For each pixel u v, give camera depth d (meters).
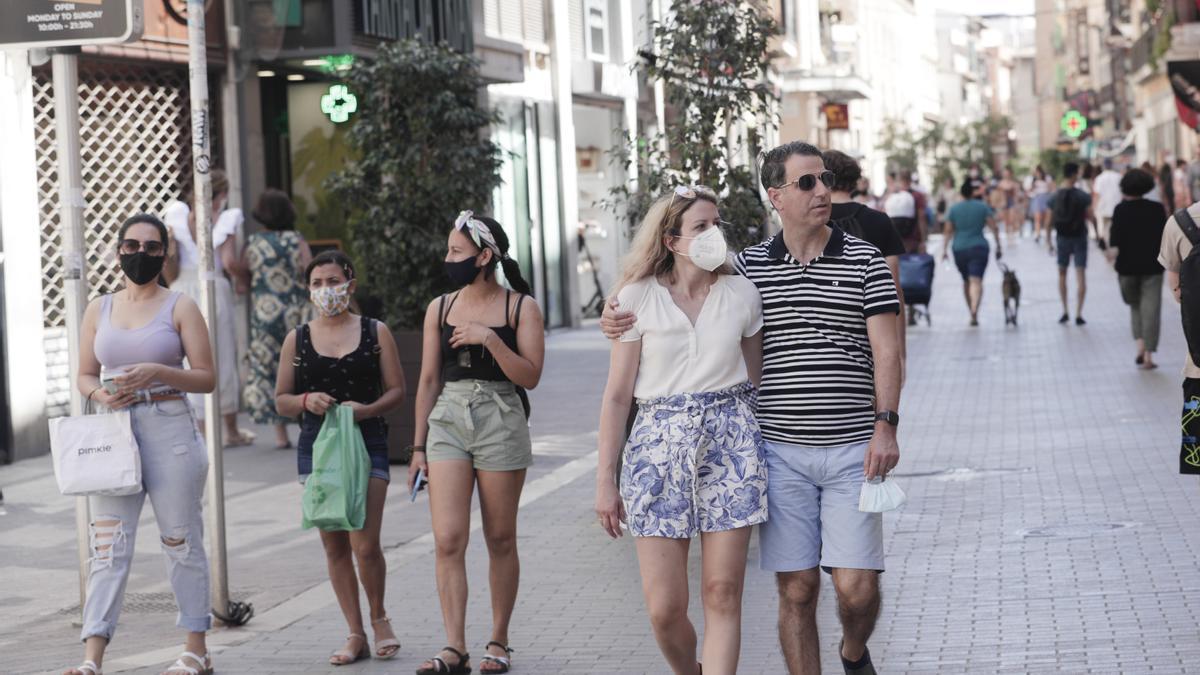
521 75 41.66
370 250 23.98
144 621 15.52
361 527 13.28
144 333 12.98
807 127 80.25
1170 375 30.39
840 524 10.22
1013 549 16.53
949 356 35.84
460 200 23.81
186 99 29.97
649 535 10.20
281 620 15.20
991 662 12.49
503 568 13.20
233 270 26.39
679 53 20.41
